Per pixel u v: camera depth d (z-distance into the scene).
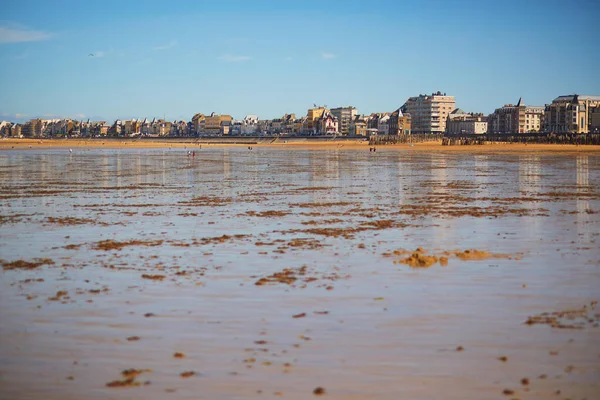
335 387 10.56
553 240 24.41
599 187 50.41
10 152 171.75
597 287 16.73
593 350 11.98
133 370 11.39
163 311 15.04
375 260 20.86
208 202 40.72
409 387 10.52
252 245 24.17
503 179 60.59
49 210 36.75
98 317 14.59
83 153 162.12
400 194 45.41
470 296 16.02
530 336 12.84
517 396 10.12
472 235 26.03
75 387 10.72
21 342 12.91
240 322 14.10
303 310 14.98
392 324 13.78
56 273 19.36
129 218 32.81
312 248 23.38
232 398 10.23
